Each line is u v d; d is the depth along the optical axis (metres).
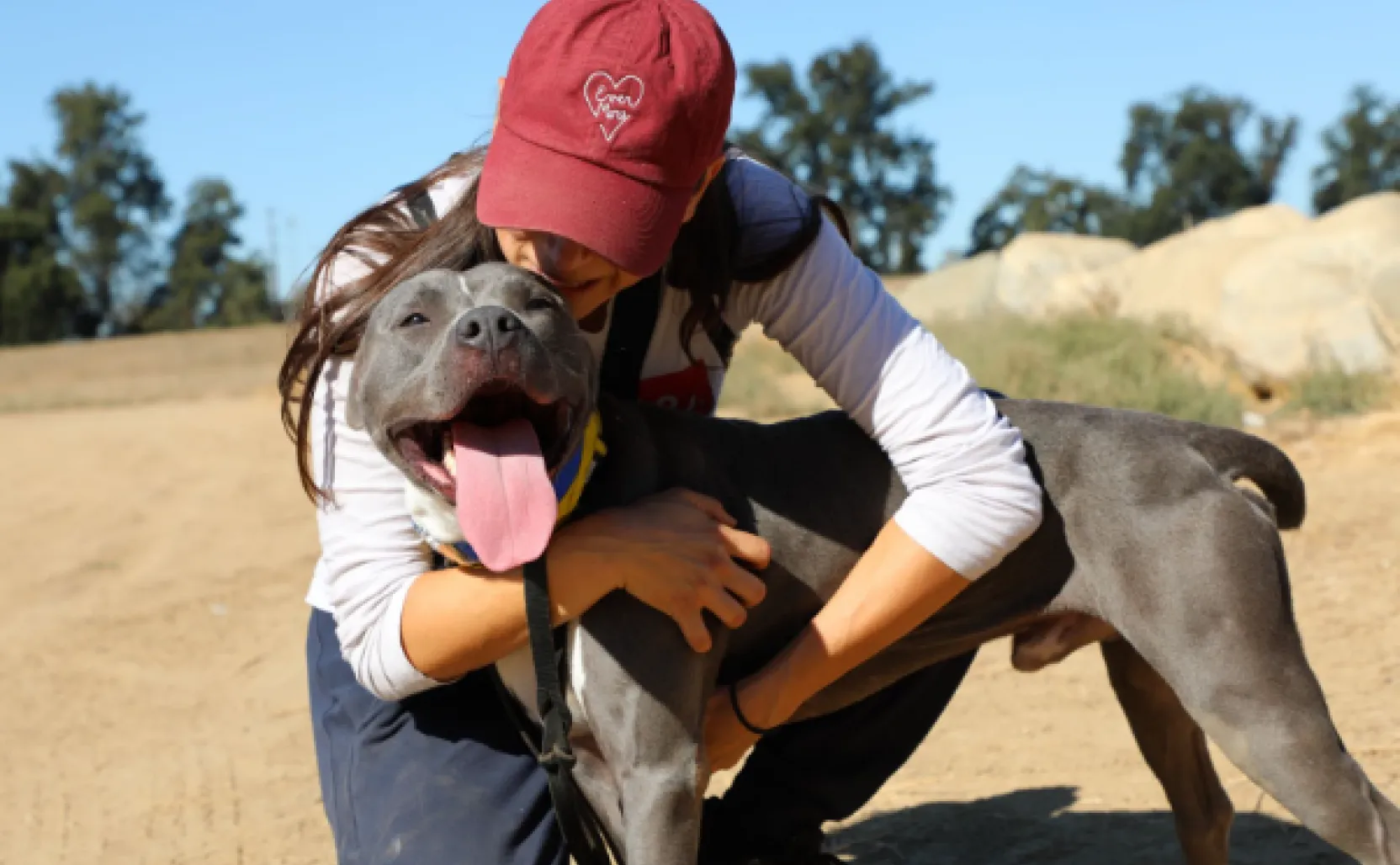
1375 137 60.38
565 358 2.71
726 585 2.88
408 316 2.72
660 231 2.65
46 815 5.23
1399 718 4.83
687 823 2.86
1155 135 63.88
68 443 15.55
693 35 2.63
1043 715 5.43
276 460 13.12
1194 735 3.60
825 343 3.04
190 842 4.87
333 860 4.61
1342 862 3.97
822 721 3.58
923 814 4.58
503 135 2.67
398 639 2.82
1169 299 12.76
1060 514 3.22
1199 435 3.28
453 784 2.98
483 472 2.59
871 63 68.75
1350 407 10.48
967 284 16.62
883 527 3.28
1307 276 11.41
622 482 3.06
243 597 8.30
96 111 83.94
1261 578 3.06
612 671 2.85
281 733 6.01
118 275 84.69
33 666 7.19
